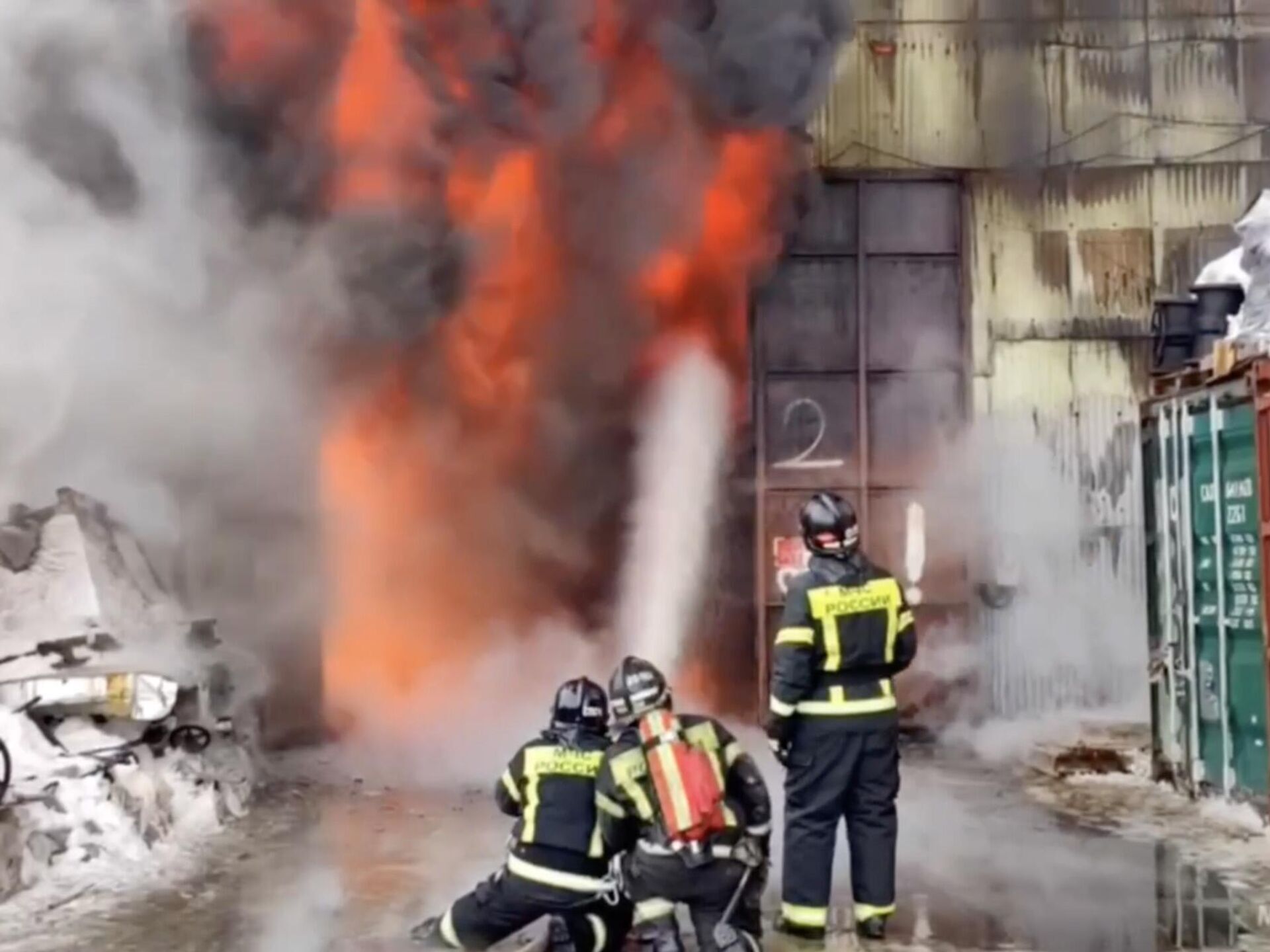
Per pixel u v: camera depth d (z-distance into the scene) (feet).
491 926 18.12
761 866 16.87
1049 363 41.96
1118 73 42.45
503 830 27.37
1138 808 28.71
